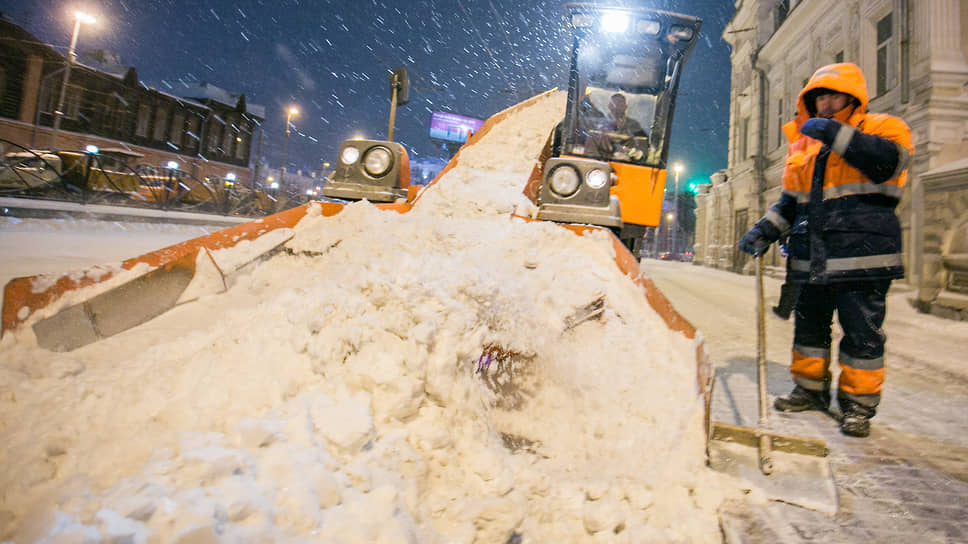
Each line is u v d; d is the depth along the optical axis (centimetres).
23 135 2900
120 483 97
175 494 93
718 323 564
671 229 6222
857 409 218
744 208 2048
